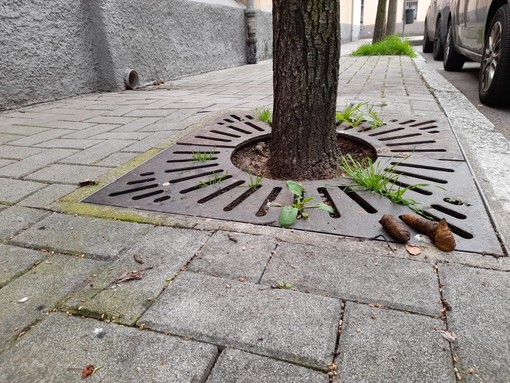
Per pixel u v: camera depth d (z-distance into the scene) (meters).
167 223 1.69
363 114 3.05
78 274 1.38
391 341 1.04
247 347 1.04
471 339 1.04
